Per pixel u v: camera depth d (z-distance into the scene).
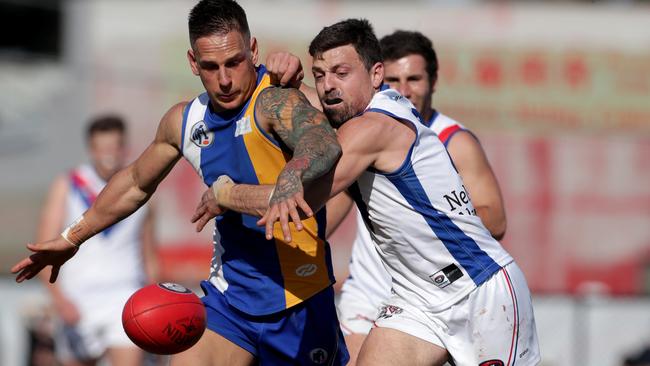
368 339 18.34
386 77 21.44
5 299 33.78
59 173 38.16
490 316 17.88
